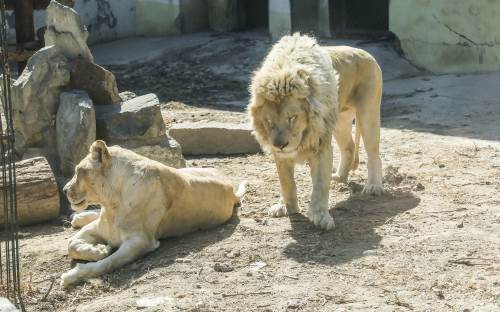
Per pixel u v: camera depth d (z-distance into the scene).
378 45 26.06
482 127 17.94
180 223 11.07
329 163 11.20
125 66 26.81
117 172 10.52
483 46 23.62
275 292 9.15
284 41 11.27
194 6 29.72
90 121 13.10
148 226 10.52
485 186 13.16
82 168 10.56
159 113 13.72
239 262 10.12
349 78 12.22
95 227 10.80
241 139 16.28
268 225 11.47
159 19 29.61
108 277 9.93
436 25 24.41
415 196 12.69
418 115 19.64
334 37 27.22
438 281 9.29
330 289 9.17
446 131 17.77
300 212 12.00
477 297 8.85
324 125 10.88
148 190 10.48
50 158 13.63
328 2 27.03
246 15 30.03
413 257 10.06
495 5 23.19
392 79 24.17
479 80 22.69
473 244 10.41
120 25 30.17
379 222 11.45
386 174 13.91
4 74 9.67
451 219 11.47
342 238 10.82
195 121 19.36
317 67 10.96
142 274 9.93
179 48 27.72
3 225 11.94
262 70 10.98
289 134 10.57
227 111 20.75
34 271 10.30
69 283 9.77
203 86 24.09
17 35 22.11
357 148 13.59
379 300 8.84
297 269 9.80
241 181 14.16
